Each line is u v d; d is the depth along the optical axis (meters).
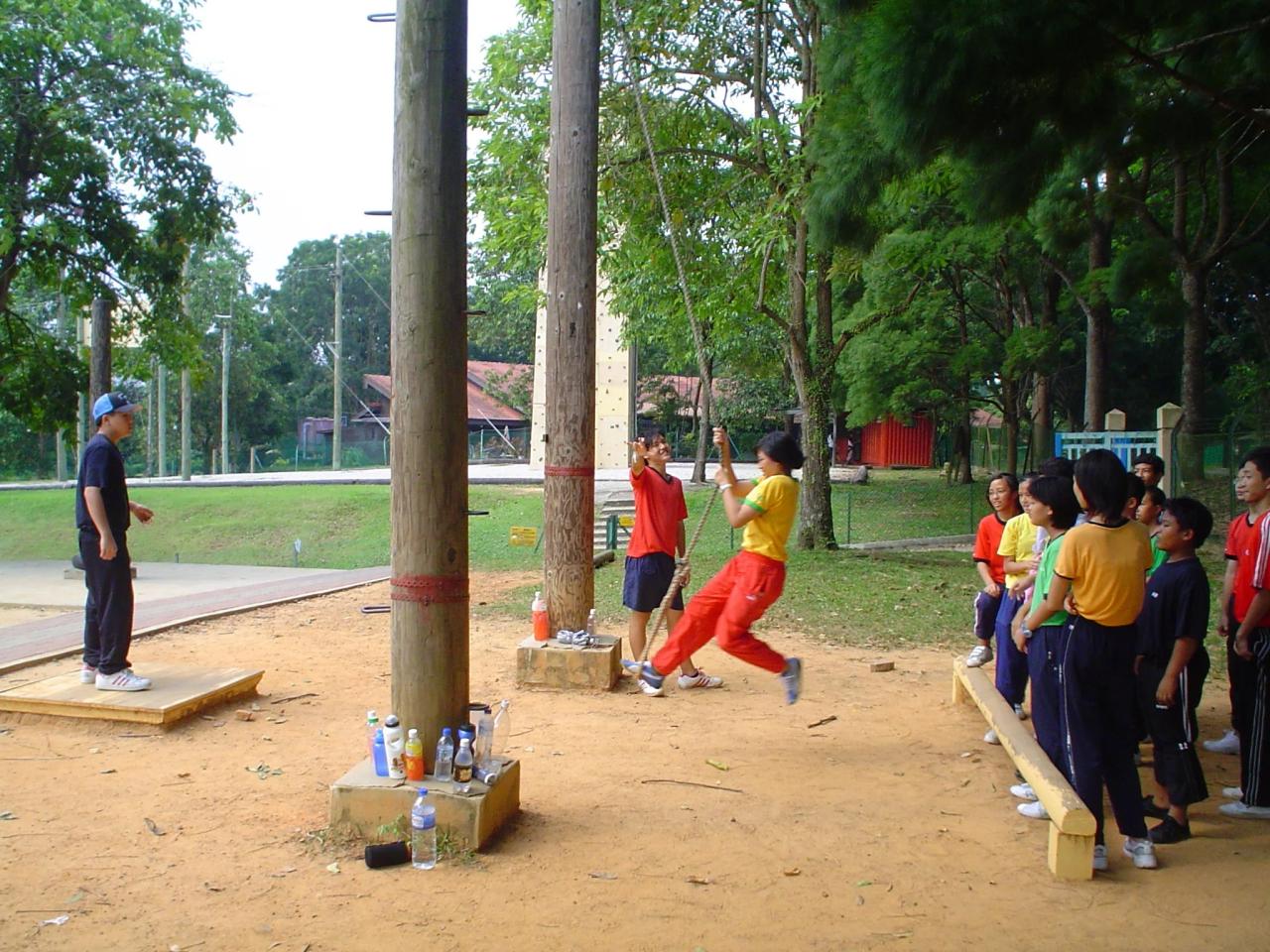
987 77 7.49
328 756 5.86
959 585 13.01
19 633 9.68
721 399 37.25
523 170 15.71
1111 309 22.53
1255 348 30.38
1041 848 4.64
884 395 29.14
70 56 18.28
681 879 4.22
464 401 4.70
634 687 7.75
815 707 7.24
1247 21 8.97
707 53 15.55
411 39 4.54
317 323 63.03
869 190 11.72
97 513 6.38
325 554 23.08
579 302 7.87
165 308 20.70
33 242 18.39
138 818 4.83
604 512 22.73
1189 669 4.91
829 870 4.35
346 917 3.82
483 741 4.79
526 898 4.00
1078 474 4.55
